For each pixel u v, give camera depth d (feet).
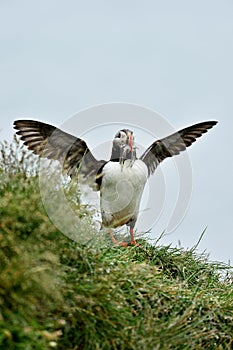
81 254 36.24
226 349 40.60
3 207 33.55
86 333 33.83
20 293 31.24
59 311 33.40
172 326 36.55
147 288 39.19
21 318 30.63
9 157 37.24
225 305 42.91
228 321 42.14
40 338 31.42
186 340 36.96
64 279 34.35
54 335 30.63
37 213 33.81
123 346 34.12
